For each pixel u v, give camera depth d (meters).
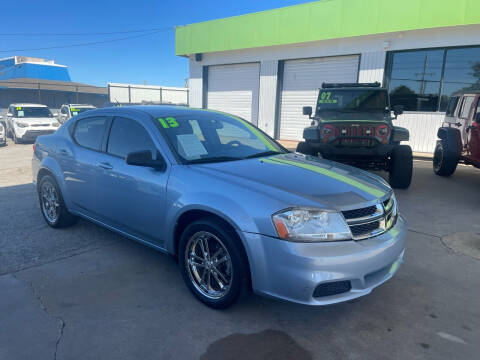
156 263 3.87
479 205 6.17
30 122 15.55
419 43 12.16
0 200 6.21
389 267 2.97
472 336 2.73
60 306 3.05
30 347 2.55
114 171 3.70
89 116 4.36
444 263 3.96
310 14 13.88
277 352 2.54
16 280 3.46
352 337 2.71
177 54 18.39
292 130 15.97
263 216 2.62
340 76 14.26
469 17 10.87
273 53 15.77
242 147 3.87
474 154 7.21
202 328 2.79
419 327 2.84
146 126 3.63
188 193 3.03
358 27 12.83
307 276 2.50
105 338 2.66
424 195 6.80
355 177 3.31
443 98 12.09
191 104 19.06
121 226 3.81
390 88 13.02
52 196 4.77
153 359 2.46
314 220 2.58
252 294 3.27
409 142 12.83
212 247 3.01
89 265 3.79
